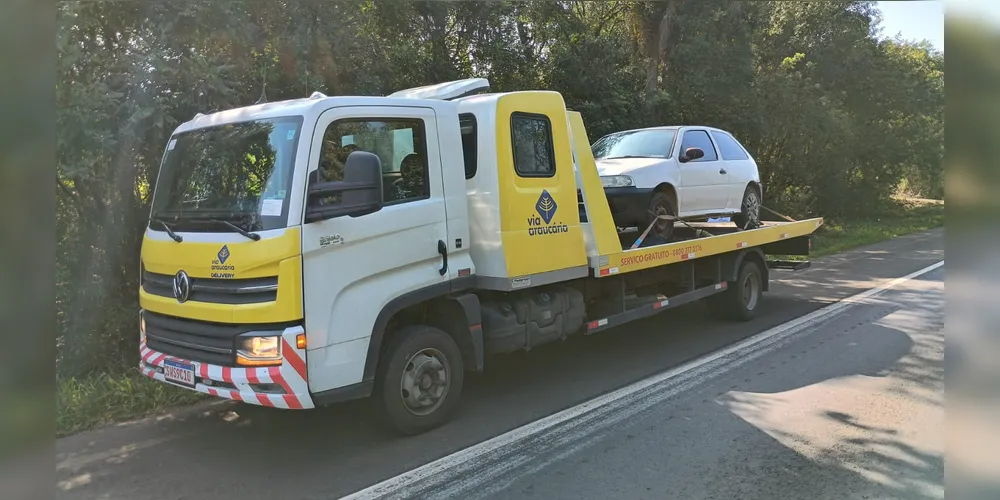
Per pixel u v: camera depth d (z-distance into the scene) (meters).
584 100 14.90
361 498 3.94
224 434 5.02
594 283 6.60
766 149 25.39
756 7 18.97
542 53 15.01
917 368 6.44
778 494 3.92
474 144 5.33
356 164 4.25
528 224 5.40
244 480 4.21
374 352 4.43
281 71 8.20
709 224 9.27
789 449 4.57
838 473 4.19
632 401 5.61
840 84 27.81
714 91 18.33
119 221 7.01
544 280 5.56
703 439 4.77
